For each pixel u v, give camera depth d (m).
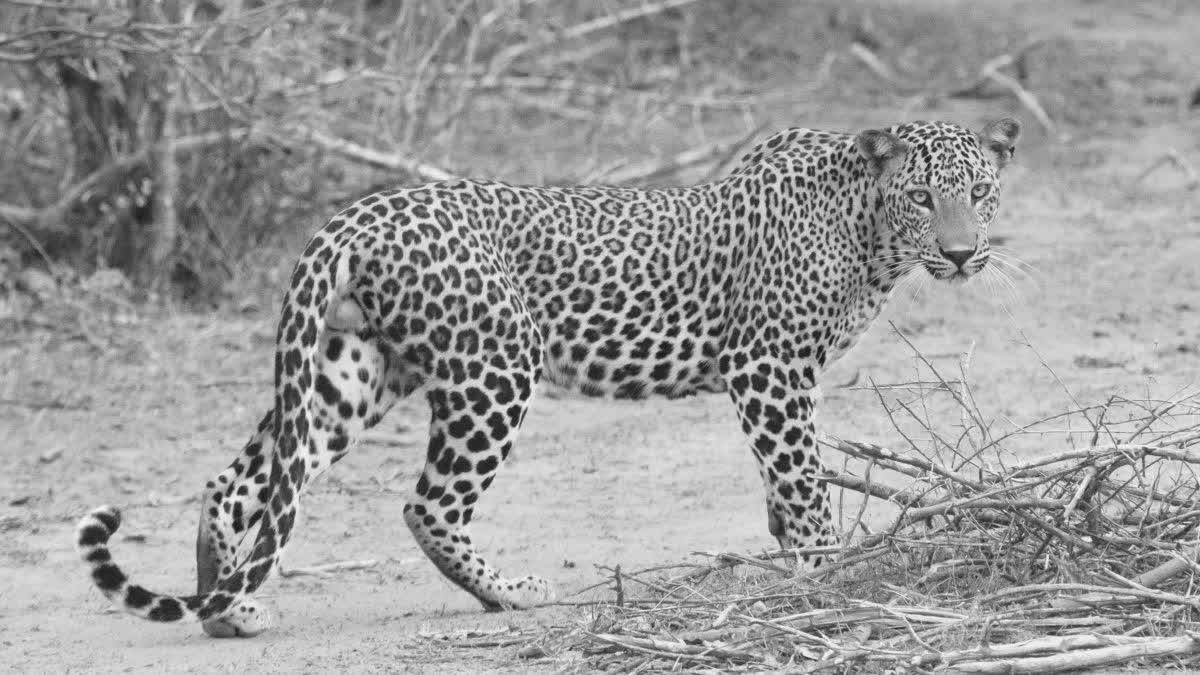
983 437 14.29
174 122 26.38
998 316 23.95
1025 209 30.69
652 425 20.59
